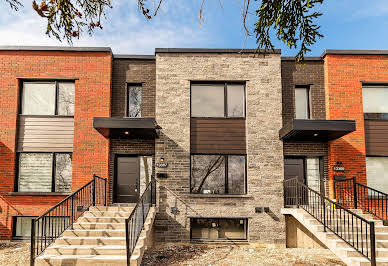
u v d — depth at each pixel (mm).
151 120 9438
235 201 10617
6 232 10430
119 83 11445
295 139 10945
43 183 10875
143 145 11156
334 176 10695
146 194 9430
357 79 11227
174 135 10898
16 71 11117
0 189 10617
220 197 10617
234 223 10773
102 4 5133
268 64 11273
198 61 11250
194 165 11000
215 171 10992
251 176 10734
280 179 10734
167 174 10703
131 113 11461
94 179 9680
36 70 11148
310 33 5973
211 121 11109
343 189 10688
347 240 7977
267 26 5898
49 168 10945
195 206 10570
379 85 11438
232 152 10953
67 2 4867
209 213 10547
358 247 7637
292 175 11258
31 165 10938
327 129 9273
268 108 11070
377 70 11281
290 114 11320
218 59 11273
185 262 8289
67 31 5199
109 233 8109
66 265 6793
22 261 8094
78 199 10578
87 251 7270
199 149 10938
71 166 10969
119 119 9391
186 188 10664
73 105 11242
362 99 11250
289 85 11461
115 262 6773
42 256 7020
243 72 11219
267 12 5715
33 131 10984
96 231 8102
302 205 10203
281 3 5484
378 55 11352
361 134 10953
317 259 8680
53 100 11242
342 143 10906
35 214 10531
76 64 11211
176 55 11266
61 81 11312
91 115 10992
